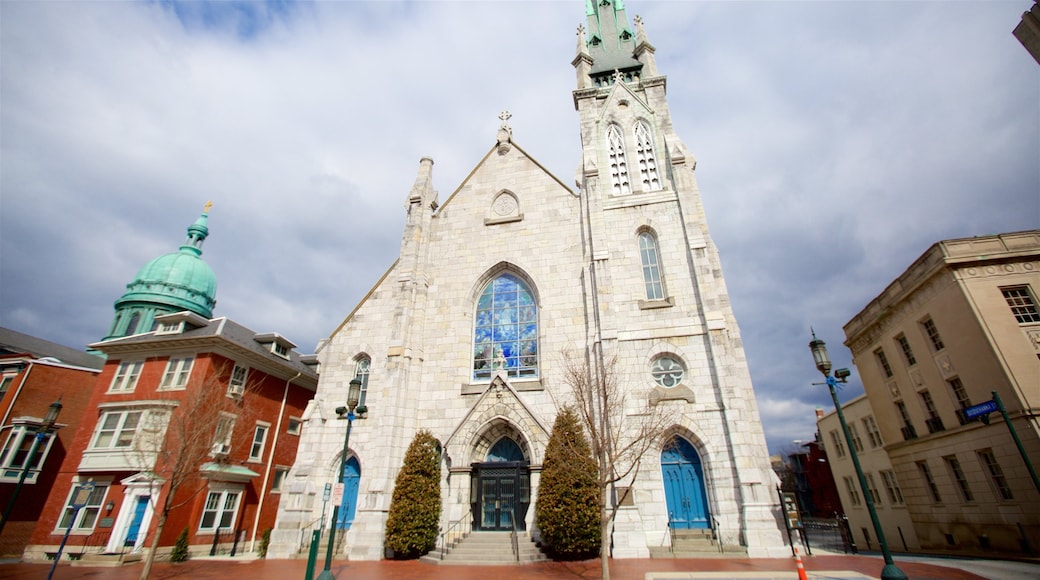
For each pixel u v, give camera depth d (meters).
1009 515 21.67
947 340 24.75
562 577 16.47
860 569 16.30
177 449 23.98
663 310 25.09
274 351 35.84
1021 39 11.74
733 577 15.05
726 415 21.86
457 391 26.36
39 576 19.20
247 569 20.08
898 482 29.98
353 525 22.88
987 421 20.66
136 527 26.59
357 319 29.03
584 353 25.58
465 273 29.50
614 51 37.91
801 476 78.25
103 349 32.56
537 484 22.64
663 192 28.28
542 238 29.27
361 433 25.95
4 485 31.28
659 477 21.77
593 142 30.95
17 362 35.25
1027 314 22.47
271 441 34.19
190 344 31.22
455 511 22.95
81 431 30.53
